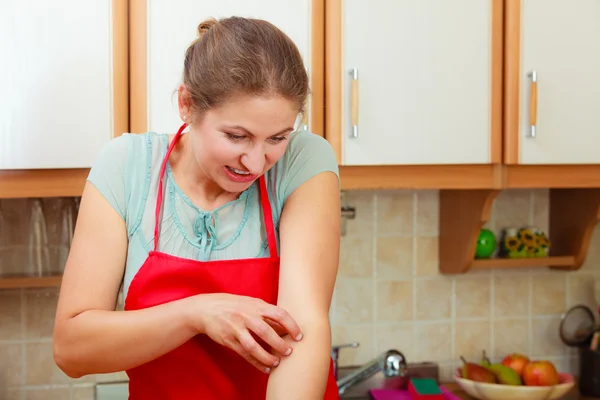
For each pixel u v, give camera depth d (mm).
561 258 2150
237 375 1082
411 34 1765
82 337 967
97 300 1015
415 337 2199
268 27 940
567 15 1855
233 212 1080
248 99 883
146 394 1101
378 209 2158
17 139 1572
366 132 1745
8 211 1926
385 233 2166
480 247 2127
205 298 929
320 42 1721
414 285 2193
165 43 1638
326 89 1726
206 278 1047
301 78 927
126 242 1070
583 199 2135
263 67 885
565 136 1868
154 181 1083
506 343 2275
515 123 1833
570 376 2086
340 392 1960
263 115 890
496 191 1892
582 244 2148
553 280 2309
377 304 2166
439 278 2211
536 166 1881
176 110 1645
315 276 973
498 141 1833
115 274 1047
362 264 2152
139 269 1053
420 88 1776
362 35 1734
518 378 2025
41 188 1604
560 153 1867
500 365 2061
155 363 1076
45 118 1583
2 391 1955
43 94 1579
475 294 2244
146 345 938
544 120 1852
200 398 1074
